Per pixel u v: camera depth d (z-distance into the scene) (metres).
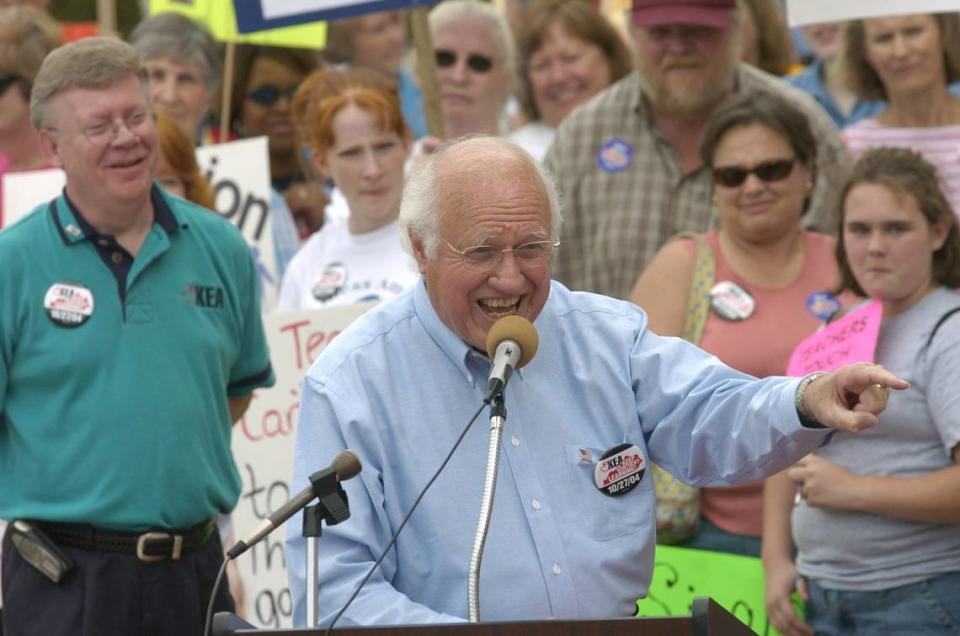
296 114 12.80
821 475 9.62
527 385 7.32
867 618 9.59
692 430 7.26
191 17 15.46
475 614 6.36
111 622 9.34
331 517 6.44
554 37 14.74
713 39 12.20
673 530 10.89
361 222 12.61
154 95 14.84
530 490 7.13
